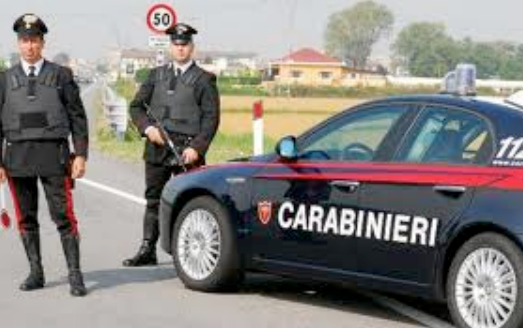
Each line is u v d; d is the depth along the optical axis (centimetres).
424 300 1209
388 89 14575
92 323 1071
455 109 1062
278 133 5844
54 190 1187
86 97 11150
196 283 1235
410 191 1043
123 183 2528
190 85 1362
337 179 1101
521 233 959
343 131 1138
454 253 1020
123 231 1742
